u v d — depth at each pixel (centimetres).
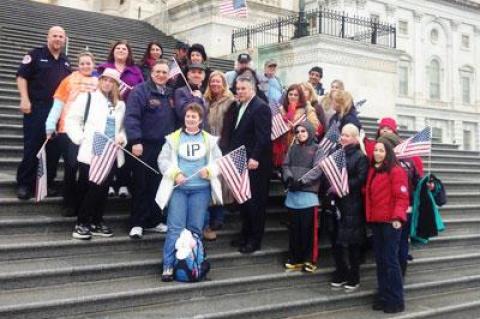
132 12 2923
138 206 607
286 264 629
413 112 4656
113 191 686
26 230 590
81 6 2917
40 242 555
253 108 633
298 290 601
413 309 598
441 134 4866
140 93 605
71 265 535
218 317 503
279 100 901
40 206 632
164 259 556
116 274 549
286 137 713
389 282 578
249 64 783
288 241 707
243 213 645
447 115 4872
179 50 775
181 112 616
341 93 730
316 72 967
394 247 575
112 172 593
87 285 524
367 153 634
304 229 622
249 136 638
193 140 572
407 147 638
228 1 1514
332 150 627
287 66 1553
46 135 624
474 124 5088
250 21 2222
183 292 535
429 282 667
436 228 630
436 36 4881
